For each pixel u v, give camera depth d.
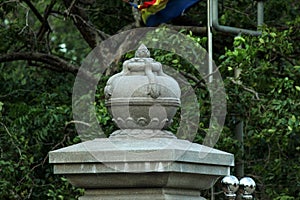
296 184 15.80
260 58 15.63
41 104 16.11
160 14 15.74
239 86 14.78
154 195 7.68
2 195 14.56
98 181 7.71
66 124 14.64
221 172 7.98
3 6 17.72
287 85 14.69
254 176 15.87
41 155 15.57
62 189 14.66
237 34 15.91
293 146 16.45
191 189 7.92
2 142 15.20
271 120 14.52
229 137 14.98
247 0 17.84
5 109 16.44
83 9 18.03
